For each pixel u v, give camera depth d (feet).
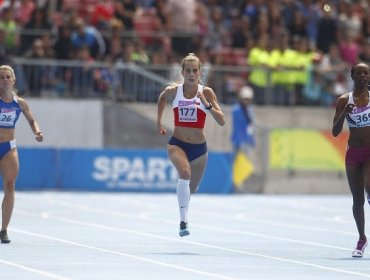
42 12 198.59
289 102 204.03
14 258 81.76
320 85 205.26
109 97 196.44
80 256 84.23
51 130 193.57
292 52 204.74
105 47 200.23
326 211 148.05
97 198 164.86
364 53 211.20
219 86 199.62
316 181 195.72
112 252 88.02
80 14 205.05
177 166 92.22
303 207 156.04
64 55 194.29
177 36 204.44
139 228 114.32
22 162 179.63
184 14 208.54
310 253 90.53
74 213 134.72
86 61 194.39
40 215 130.31
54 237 101.40
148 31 206.59
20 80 190.39
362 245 87.30
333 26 214.07
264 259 84.84
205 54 201.46
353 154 86.94
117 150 183.11
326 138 196.54
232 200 169.58
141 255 85.92
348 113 85.92
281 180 193.98
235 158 188.96
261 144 192.95
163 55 199.00
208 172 186.60
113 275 71.97
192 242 99.30
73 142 194.70
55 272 73.05
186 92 93.45
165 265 78.84
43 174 180.45
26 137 192.44
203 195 182.29
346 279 72.18
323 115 204.95
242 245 97.35
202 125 93.50
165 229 113.50
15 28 198.70
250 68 201.67
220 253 89.20
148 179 183.21
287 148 194.80
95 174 182.19
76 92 194.80
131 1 208.74
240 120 188.75
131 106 196.85
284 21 213.05
